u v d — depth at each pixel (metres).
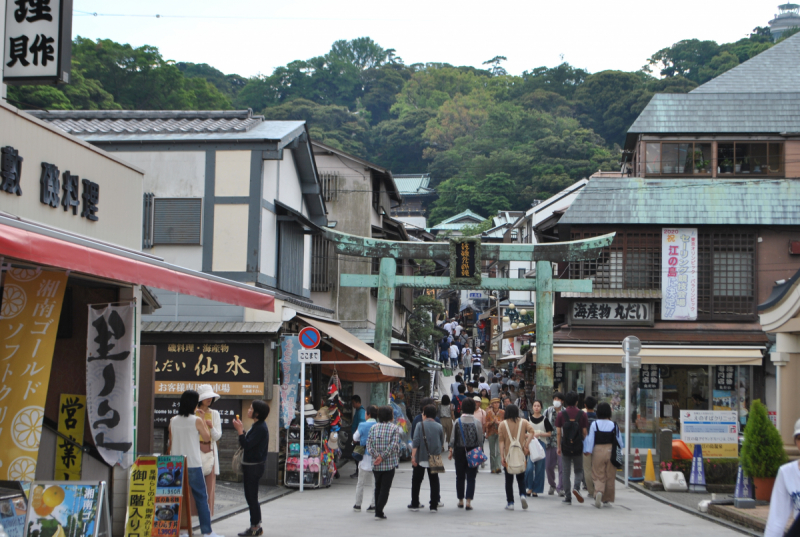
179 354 14.06
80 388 8.92
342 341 15.40
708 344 21.89
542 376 20.28
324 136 77.88
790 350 13.75
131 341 8.51
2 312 7.28
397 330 29.55
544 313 20.56
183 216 15.48
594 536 9.20
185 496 8.09
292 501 12.31
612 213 23.20
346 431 19.83
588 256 20.66
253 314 14.49
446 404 19.53
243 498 12.21
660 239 23.11
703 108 24.33
